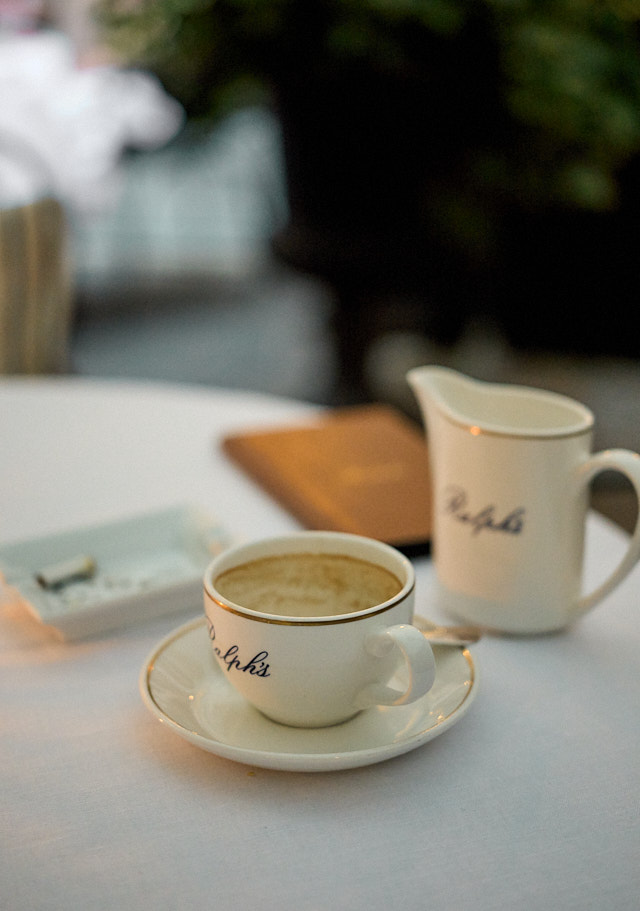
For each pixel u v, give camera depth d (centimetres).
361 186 195
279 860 50
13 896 48
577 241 268
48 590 66
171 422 94
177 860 50
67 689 60
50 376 135
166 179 423
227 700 58
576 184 196
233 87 196
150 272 393
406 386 260
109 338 325
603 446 223
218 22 179
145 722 57
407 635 52
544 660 62
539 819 52
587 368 282
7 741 56
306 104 187
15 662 62
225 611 54
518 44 168
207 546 71
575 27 175
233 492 81
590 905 48
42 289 132
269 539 59
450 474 64
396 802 52
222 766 55
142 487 82
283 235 214
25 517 77
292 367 294
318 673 53
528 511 62
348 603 58
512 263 273
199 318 347
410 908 48
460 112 185
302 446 86
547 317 286
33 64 329
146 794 53
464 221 205
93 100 337
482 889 48
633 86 182
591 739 56
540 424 67
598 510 121
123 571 70
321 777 54
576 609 64
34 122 335
